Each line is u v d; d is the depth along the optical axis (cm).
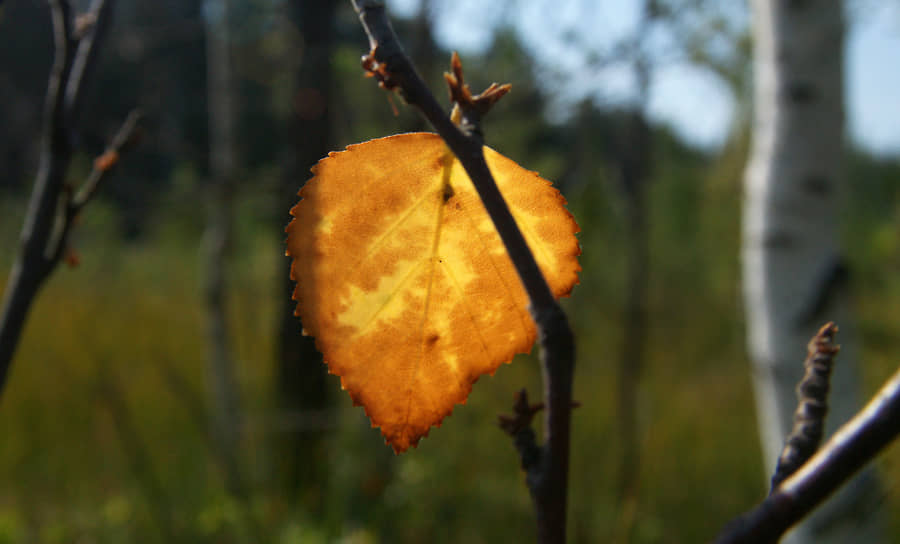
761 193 135
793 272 130
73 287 280
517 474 181
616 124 168
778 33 132
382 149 27
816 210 130
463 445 179
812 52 129
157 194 196
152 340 254
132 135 39
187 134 229
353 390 27
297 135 186
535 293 26
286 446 187
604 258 186
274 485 184
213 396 211
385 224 27
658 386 234
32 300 39
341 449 180
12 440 199
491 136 157
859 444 26
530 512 174
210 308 199
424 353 27
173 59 224
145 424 209
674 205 313
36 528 165
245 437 198
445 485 172
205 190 194
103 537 166
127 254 304
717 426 226
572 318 189
